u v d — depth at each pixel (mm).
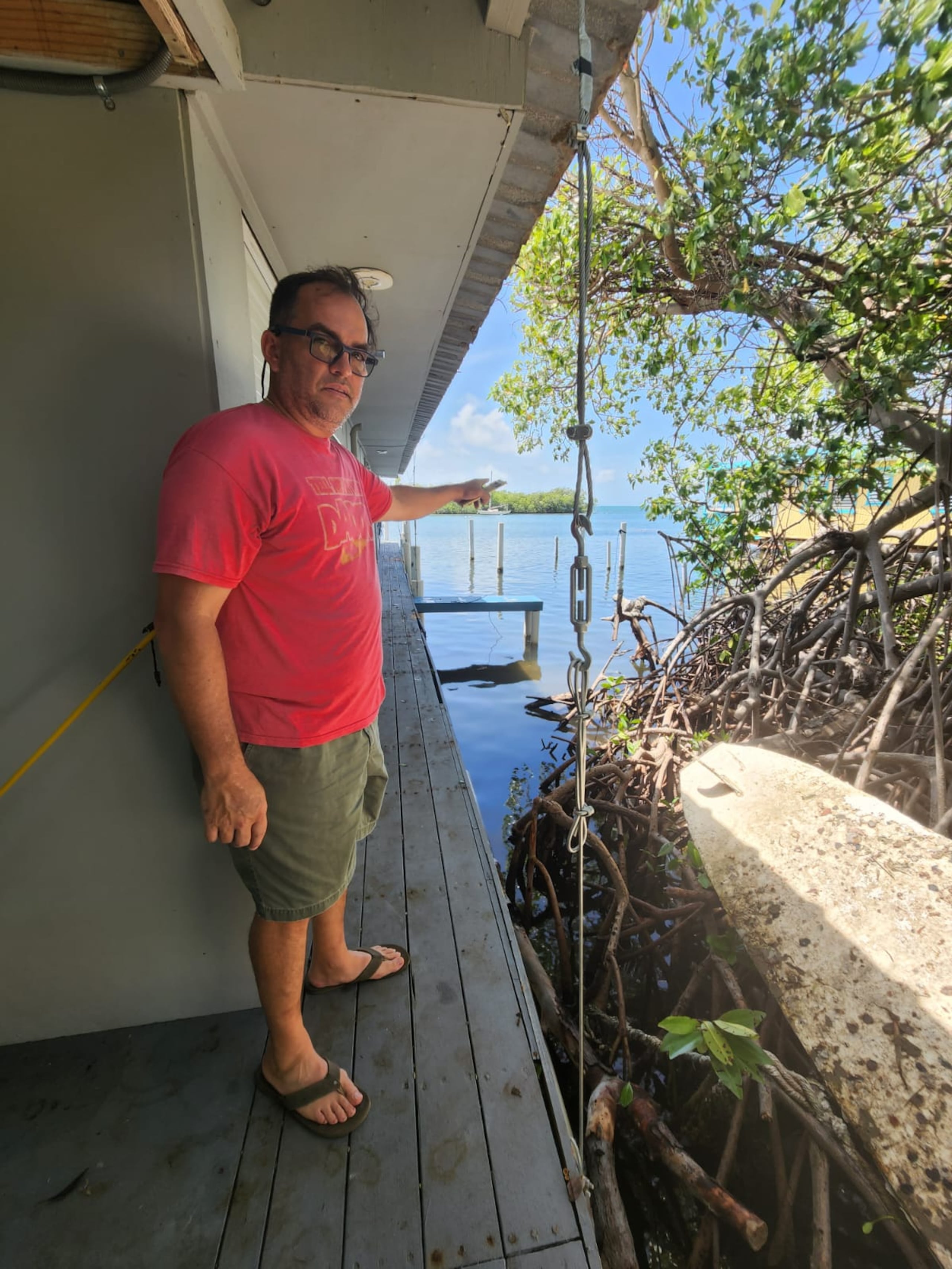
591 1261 1197
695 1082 2395
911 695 3631
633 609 6859
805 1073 2217
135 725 1507
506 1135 1425
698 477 5766
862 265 3279
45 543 1415
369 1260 1196
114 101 1292
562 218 5098
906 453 3969
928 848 2154
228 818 1157
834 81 2805
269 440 1156
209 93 1359
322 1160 1369
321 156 1734
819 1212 1733
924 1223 1315
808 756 3746
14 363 1342
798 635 5199
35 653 1450
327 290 1251
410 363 4305
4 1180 1333
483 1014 1758
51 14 1188
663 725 4730
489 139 1657
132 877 1592
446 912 2209
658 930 3328
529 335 6352
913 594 4277
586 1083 2262
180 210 1352
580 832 1130
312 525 1186
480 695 7805
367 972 1844
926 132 3096
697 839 2557
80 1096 1509
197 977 1698
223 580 1097
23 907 1560
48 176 1296
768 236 3506
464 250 2465
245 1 1318
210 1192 1309
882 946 1836
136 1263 1191
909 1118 1453
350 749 1333
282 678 1233
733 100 3178
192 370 1409
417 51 1418
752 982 2543
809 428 4355
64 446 1389
